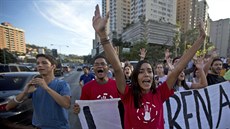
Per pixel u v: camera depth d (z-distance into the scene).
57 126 2.10
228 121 3.40
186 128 3.02
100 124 2.59
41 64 2.15
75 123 4.67
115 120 2.58
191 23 87.69
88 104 2.59
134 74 1.88
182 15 91.31
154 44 69.19
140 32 67.69
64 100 2.05
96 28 1.69
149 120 1.77
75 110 2.61
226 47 65.31
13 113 3.57
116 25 114.44
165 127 2.93
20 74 4.91
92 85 2.83
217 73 4.04
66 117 2.19
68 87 2.23
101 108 2.60
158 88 1.98
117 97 2.76
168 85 1.96
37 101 2.12
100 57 2.80
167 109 2.96
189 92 3.13
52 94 1.96
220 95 3.36
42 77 2.20
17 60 64.25
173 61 4.30
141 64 1.89
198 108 3.14
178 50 42.12
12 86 4.39
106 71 2.81
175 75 1.96
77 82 16.83
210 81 3.95
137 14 96.38
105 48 1.72
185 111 3.05
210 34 69.81
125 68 4.62
